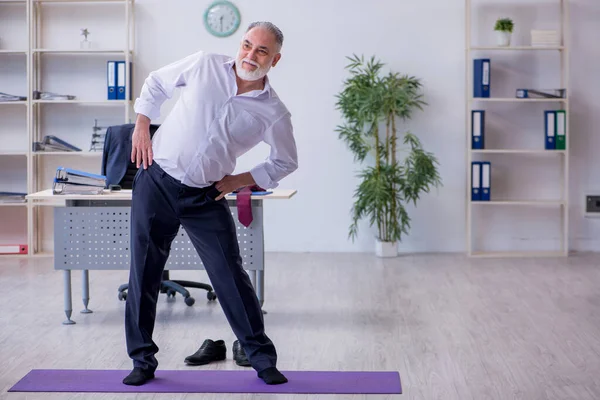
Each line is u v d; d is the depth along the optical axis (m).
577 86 7.13
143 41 7.06
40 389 3.41
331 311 4.93
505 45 6.89
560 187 7.18
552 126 6.94
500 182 7.21
